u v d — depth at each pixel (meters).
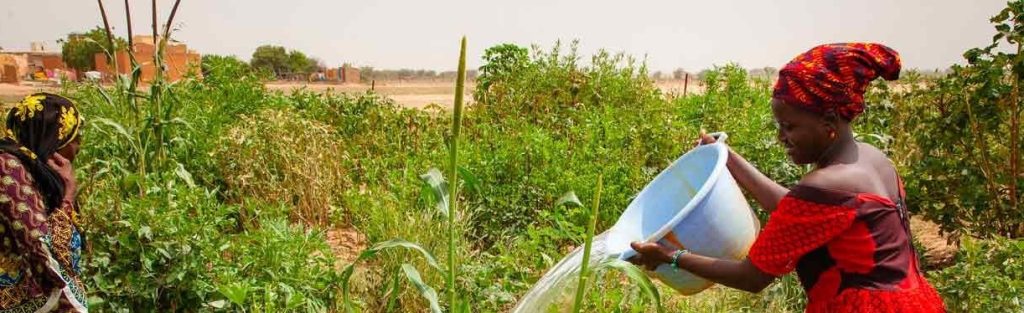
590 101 10.79
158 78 5.29
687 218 2.66
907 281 2.26
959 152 6.24
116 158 5.30
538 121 9.49
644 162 6.93
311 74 67.38
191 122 7.03
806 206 2.24
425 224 5.24
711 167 3.22
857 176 2.23
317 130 7.73
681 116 8.90
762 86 10.65
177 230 4.07
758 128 6.80
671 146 7.27
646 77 11.41
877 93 6.43
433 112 9.76
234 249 4.48
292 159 7.07
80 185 4.57
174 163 5.46
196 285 4.06
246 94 10.10
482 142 7.91
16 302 2.92
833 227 2.21
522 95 10.34
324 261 4.68
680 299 4.68
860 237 2.21
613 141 7.19
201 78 9.68
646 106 10.04
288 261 4.39
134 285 3.90
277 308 4.11
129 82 5.23
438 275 4.69
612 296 3.99
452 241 2.51
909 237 2.36
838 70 2.19
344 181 7.41
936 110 6.40
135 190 4.79
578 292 2.42
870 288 2.22
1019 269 4.26
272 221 4.93
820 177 2.24
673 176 3.55
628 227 3.54
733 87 10.38
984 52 5.77
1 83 45.25
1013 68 5.69
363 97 10.82
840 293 2.28
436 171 2.61
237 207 4.78
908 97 6.70
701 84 11.02
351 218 7.10
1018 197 5.95
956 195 6.04
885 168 2.35
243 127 7.49
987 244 4.64
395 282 2.73
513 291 4.50
